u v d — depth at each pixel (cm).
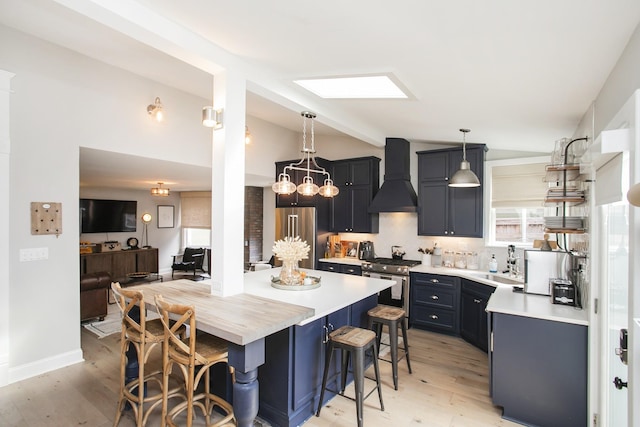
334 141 667
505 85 244
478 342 419
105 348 395
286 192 351
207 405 251
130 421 260
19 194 320
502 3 146
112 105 382
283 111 531
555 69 205
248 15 205
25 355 324
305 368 268
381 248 596
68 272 352
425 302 486
